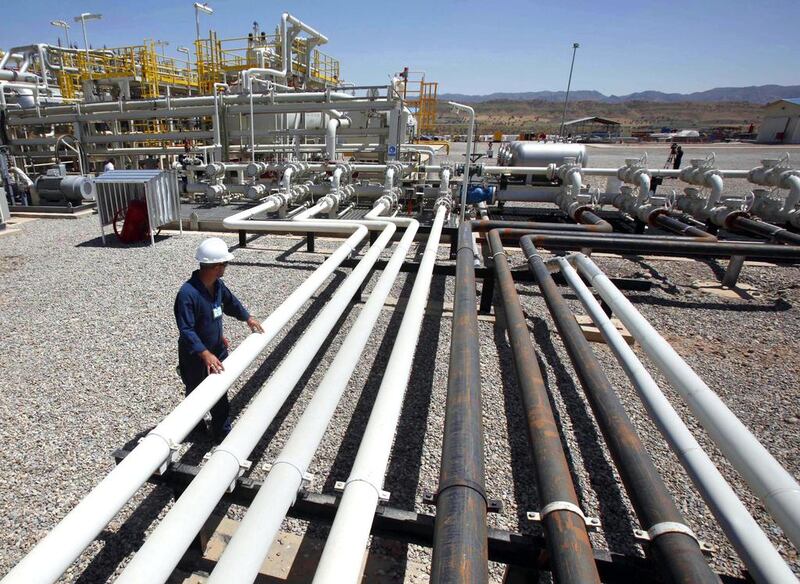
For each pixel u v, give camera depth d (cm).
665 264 739
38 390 353
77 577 215
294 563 222
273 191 995
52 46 1558
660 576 177
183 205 1064
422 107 1299
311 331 326
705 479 213
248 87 1082
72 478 268
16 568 155
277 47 1460
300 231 666
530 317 514
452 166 1038
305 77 1562
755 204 912
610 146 4253
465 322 322
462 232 570
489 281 514
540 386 262
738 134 5916
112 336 441
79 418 321
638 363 307
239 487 216
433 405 349
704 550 189
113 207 777
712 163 932
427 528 194
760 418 346
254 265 666
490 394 365
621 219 1020
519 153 1121
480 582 142
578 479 284
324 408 246
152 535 172
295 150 1174
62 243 787
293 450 214
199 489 191
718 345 465
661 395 272
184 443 303
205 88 1588
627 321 359
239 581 156
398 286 600
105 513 182
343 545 165
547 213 1116
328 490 265
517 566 202
